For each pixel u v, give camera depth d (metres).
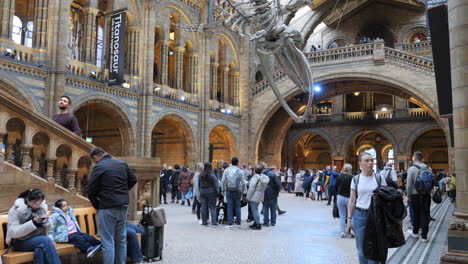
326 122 38.84
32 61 16.67
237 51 31.12
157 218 6.78
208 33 26.78
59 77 16.89
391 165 9.62
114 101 20.23
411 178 8.88
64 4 17.34
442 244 8.43
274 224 11.20
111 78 19.19
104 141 22.48
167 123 27.08
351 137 37.91
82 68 18.95
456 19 5.87
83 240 5.79
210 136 31.56
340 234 9.63
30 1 23.22
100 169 5.52
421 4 35.19
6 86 15.45
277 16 10.98
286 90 29.73
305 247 8.05
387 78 26.38
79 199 7.05
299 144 44.00
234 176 10.51
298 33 11.05
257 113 30.73
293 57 11.41
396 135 36.06
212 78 28.61
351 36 39.97
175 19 25.30
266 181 10.43
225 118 29.02
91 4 19.47
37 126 6.48
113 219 5.51
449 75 7.61
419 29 37.16
